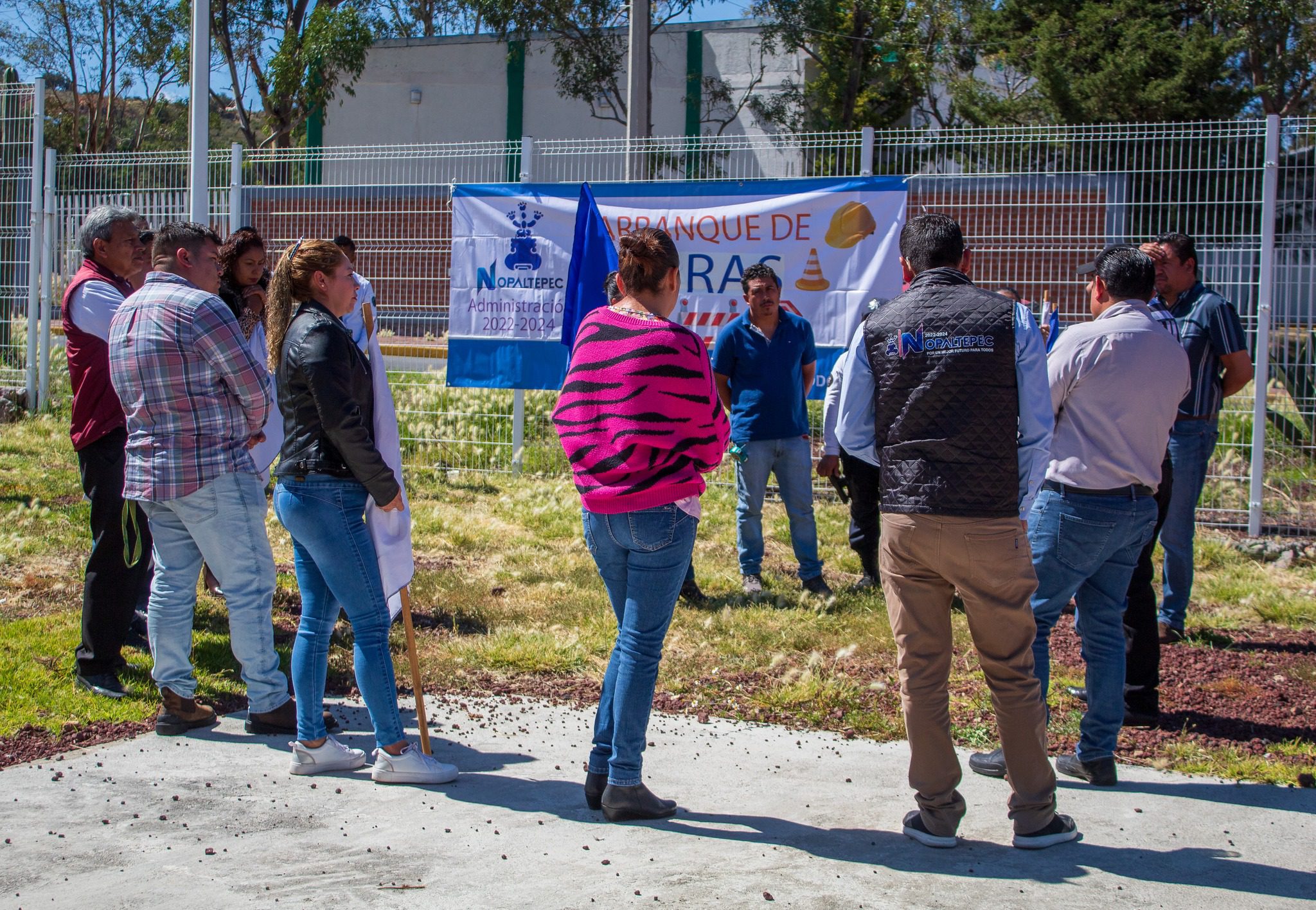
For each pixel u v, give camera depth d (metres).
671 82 29.91
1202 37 21.31
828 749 4.66
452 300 10.46
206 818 3.81
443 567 7.63
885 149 9.77
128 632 5.21
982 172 9.55
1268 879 3.47
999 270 9.43
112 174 12.19
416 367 12.68
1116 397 4.11
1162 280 6.32
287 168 11.29
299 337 3.97
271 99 31.44
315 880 3.35
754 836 3.75
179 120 39.75
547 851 3.59
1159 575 7.85
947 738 3.66
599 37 28.94
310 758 4.25
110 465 4.93
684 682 5.50
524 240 10.24
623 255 3.86
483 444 10.92
